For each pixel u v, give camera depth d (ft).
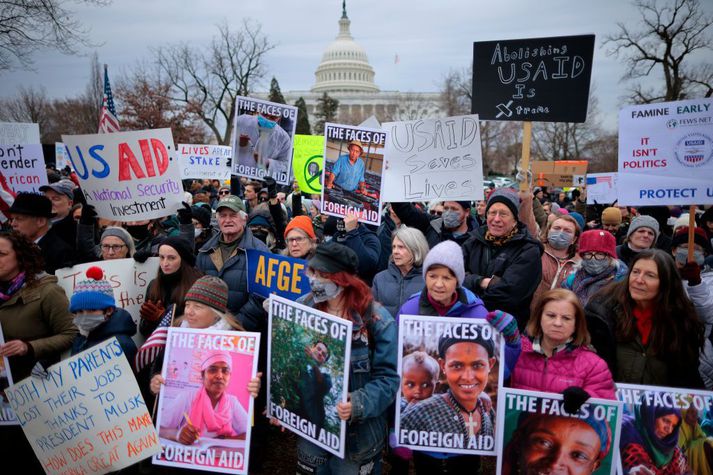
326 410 8.70
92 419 9.74
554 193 63.98
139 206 15.69
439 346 9.28
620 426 8.39
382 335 8.93
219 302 10.12
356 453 8.80
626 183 12.98
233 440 9.41
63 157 43.09
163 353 10.28
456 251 9.52
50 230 14.64
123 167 15.49
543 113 15.06
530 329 9.32
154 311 11.90
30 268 10.98
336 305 8.96
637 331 10.01
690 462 8.95
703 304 10.83
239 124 18.13
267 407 9.78
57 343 10.71
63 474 9.78
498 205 12.38
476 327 9.18
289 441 14.28
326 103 239.09
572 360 9.09
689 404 9.02
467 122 15.57
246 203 27.02
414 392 9.31
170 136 15.79
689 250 12.40
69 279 12.96
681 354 9.66
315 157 22.76
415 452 9.99
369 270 14.52
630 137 12.90
